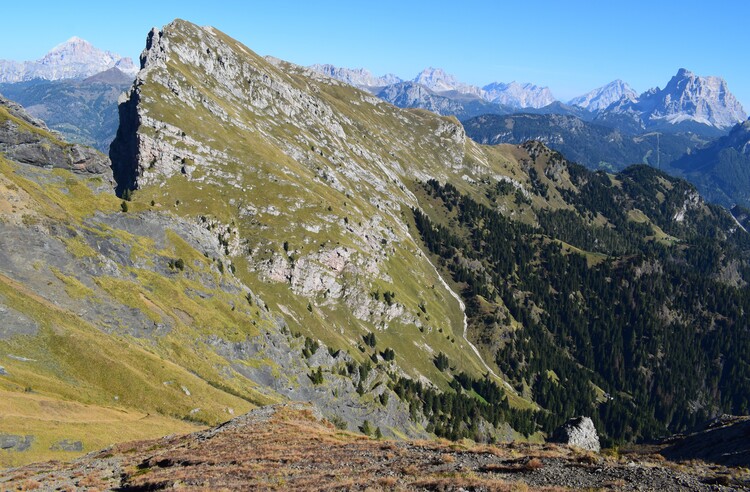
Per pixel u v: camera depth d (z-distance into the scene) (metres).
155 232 173.88
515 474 36.44
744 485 31.52
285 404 76.75
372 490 34.19
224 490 38.19
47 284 121.50
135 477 48.31
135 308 134.00
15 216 129.88
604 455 41.16
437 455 44.75
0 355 92.38
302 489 36.97
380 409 181.00
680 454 63.09
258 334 164.88
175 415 103.12
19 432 71.31
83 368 100.81
